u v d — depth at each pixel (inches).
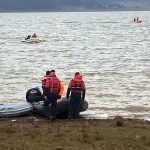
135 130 758.5
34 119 924.6
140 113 1066.7
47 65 2177.7
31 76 1749.5
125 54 2783.0
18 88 1451.8
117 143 655.1
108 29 6427.2
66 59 2492.6
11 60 2434.8
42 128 774.5
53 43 3882.9
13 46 3543.3
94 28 6766.7
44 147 627.8
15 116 960.9
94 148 625.9
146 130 761.0
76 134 716.0
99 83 1562.5
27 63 2268.7
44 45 3649.1
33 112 980.6
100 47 3412.9
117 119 884.0
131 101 1230.9
